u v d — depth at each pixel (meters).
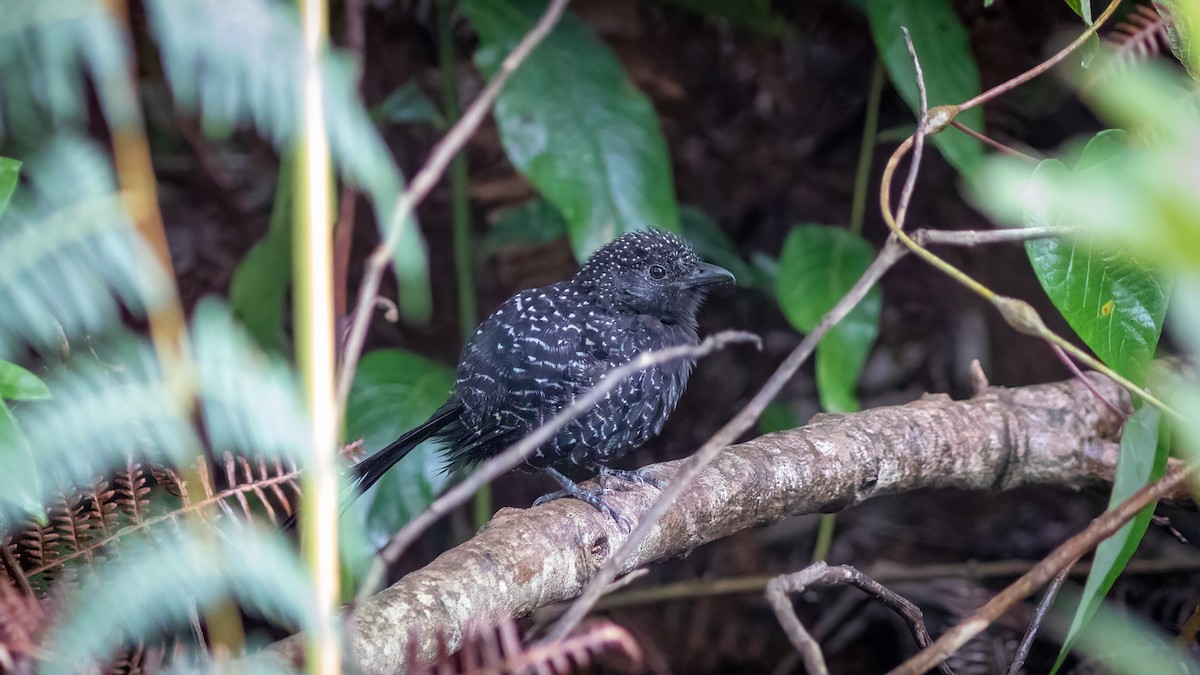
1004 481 7.89
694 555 11.12
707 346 3.99
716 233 10.79
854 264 8.91
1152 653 4.66
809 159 11.30
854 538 10.87
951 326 10.74
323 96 3.07
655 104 11.23
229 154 11.12
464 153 10.13
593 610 10.35
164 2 2.95
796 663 10.34
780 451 7.09
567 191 8.64
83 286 3.10
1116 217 2.02
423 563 10.89
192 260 10.98
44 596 4.62
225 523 4.57
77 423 3.19
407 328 11.22
